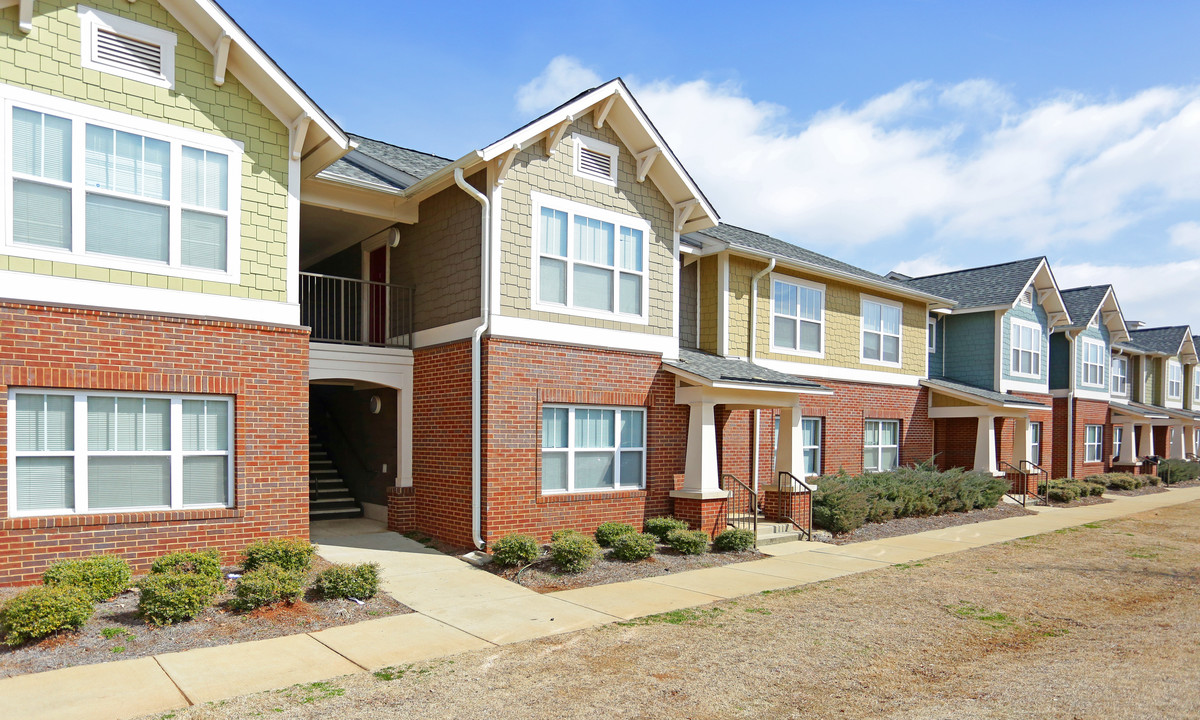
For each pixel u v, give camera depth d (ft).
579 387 42.73
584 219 43.86
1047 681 22.85
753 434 55.77
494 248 39.63
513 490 39.70
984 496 64.75
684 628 28.04
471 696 21.08
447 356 42.32
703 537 41.68
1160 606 32.68
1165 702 20.99
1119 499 81.82
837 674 23.39
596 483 43.86
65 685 21.01
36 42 28.94
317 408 59.16
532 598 32.12
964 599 33.40
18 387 28.48
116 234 30.55
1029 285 83.66
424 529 43.80
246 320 33.47
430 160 55.72
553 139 41.50
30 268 28.53
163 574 27.99
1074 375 94.17
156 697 20.38
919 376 72.43
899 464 69.82
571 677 22.71
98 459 30.22
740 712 20.27
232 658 23.63
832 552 44.75
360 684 21.81
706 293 56.34
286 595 28.58
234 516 32.91
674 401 47.47
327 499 51.21
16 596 25.27
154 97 31.48
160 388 31.24
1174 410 121.60
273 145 34.71
